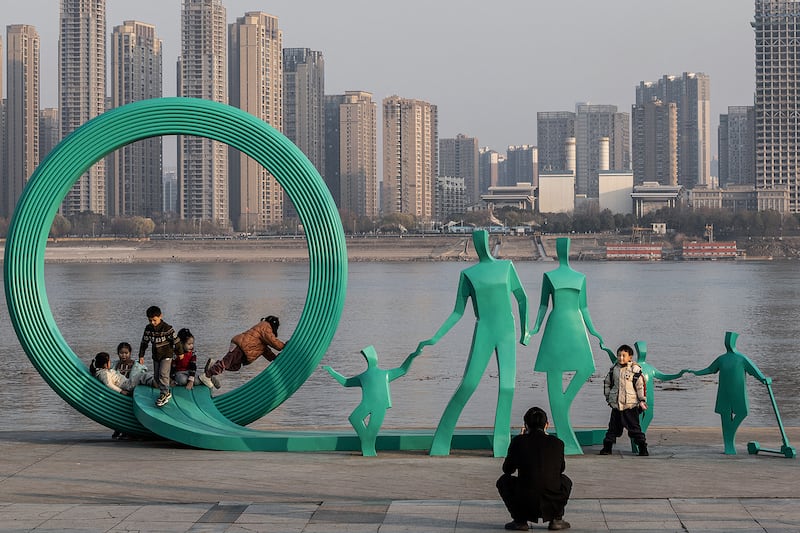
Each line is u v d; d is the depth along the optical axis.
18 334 15.12
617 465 12.93
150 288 106.81
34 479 12.15
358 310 77.56
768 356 46.84
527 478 9.55
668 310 77.75
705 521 9.89
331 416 28.58
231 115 15.09
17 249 15.11
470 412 29.53
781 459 13.45
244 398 15.12
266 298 89.69
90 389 15.16
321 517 10.23
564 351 13.77
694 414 29.42
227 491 11.46
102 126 15.15
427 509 10.52
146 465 12.95
